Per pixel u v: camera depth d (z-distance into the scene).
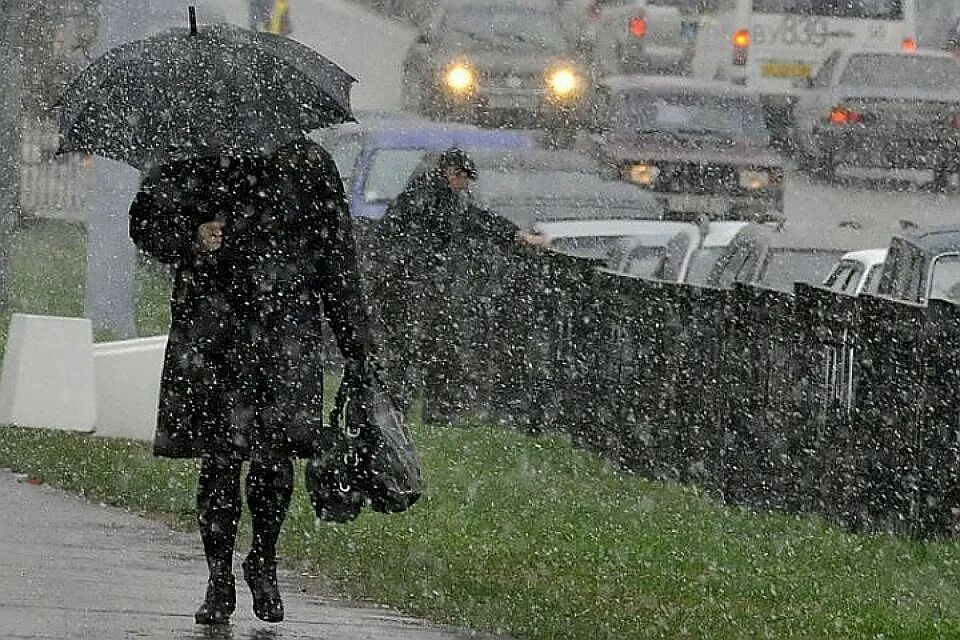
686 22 74.88
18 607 17.77
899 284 31.05
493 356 34.50
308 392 17.34
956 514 25.20
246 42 17.53
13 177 51.06
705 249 37.09
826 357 26.78
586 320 32.22
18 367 30.69
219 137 16.94
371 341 17.61
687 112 60.56
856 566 23.52
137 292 54.03
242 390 17.27
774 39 73.75
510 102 66.38
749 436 27.83
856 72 70.25
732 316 28.38
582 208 42.59
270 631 17.50
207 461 17.58
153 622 17.47
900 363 25.73
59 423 30.67
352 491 17.62
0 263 50.53
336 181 17.53
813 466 26.88
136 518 23.77
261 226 17.30
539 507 26.30
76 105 17.34
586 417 32.12
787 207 65.19
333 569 21.06
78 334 30.84
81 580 19.39
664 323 29.95
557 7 72.25
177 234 17.19
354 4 80.44
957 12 86.06
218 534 17.56
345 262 17.50
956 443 25.20
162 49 17.36
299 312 17.36
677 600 20.16
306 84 17.38
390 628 18.03
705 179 58.97
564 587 20.33
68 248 63.72
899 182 69.31
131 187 44.56
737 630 18.78
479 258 34.38
